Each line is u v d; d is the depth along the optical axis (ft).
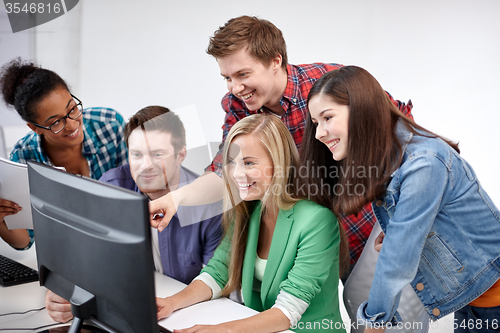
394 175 3.58
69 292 2.91
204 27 8.98
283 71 5.27
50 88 5.36
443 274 3.85
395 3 8.64
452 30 8.60
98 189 2.47
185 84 9.19
